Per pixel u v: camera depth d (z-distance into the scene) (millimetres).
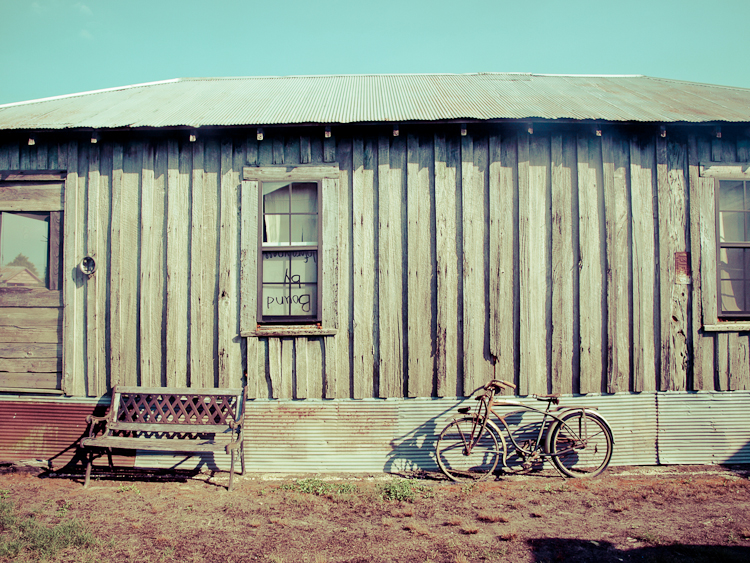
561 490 4188
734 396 4855
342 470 4680
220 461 4703
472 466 4672
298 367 4715
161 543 3234
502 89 6055
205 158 4859
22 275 5012
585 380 4773
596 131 4699
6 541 3125
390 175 4809
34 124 4691
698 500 3930
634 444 4789
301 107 5215
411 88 6266
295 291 4852
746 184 5012
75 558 2996
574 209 4855
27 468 4727
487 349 4762
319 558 3023
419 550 3135
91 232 4867
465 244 4770
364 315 4738
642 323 4832
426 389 4723
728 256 5012
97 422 4699
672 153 4914
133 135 4871
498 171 4820
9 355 4887
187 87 6641
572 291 4824
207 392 4555
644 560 2949
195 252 4805
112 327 4797
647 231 4871
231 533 3406
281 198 4918
